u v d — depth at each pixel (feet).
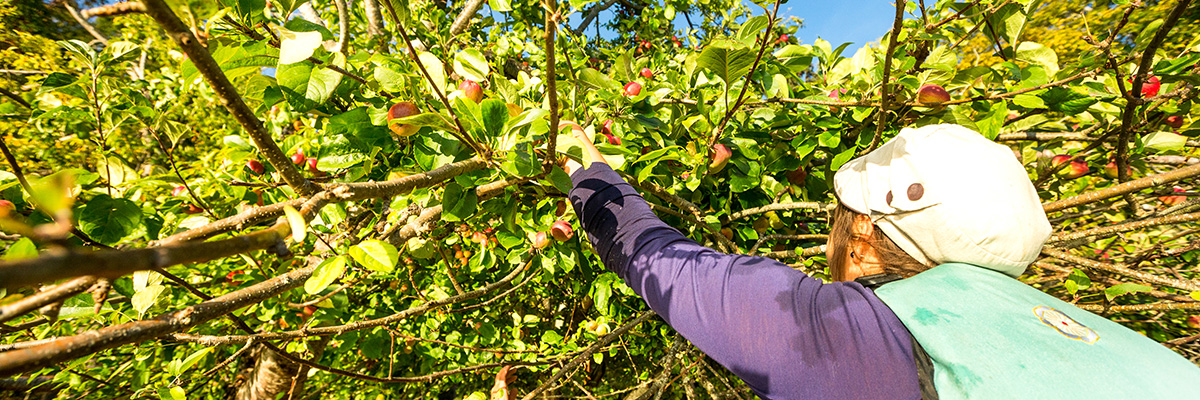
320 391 13.50
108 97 4.70
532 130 3.28
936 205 2.41
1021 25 5.74
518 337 9.45
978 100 5.41
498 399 5.13
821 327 2.31
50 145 12.42
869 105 5.39
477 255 6.82
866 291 2.43
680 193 6.80
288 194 5.12
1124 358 1.81
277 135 6.81
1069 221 8.19
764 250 6.88
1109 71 5.71
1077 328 1.96
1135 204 6.22
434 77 3.54
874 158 2.99
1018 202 2.35
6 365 1.47
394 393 14.02
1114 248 9.04
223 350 10.78
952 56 6.16
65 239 0.95
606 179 3.68
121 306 5.27
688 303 2.76
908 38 6.06
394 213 5.20
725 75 4.71
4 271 0.76
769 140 6.68
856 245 2.97
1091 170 7.26
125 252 1.00
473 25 11.16
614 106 6.15
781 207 6.29
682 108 6.75
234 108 1.62
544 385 6.25
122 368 7.51
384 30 6.68
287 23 3.60
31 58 18.04
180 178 4.40
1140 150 5.95
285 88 3.58
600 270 8.73
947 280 2.31
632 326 7.22
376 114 4.03
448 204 3.61
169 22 1.38
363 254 2.75
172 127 4.98
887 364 2.13
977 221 2.30
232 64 3.43
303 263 6.17
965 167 2.44
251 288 2.87
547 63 2.14
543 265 6.72
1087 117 6.48
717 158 5.86
